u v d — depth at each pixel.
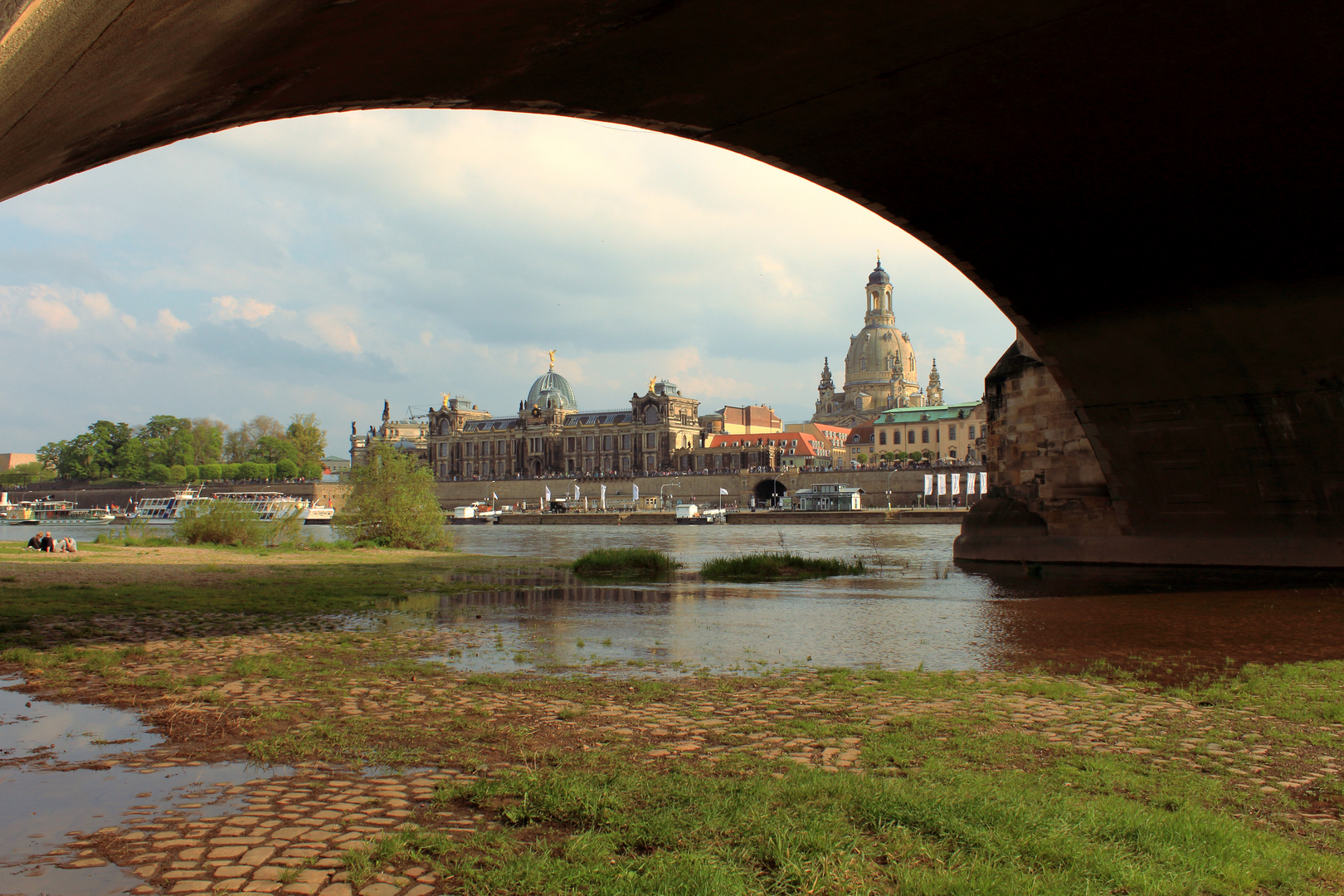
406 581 30.58
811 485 157.75
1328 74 18.61
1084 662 15.43
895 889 5.71
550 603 24.36
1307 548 32.28
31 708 10.96
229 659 14.48
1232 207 24.38
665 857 6.09
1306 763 9.00
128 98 8.95
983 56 17.86
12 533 101.44
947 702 11.76
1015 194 24.92
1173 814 7.11
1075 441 38.94
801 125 20.95
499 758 8.87
